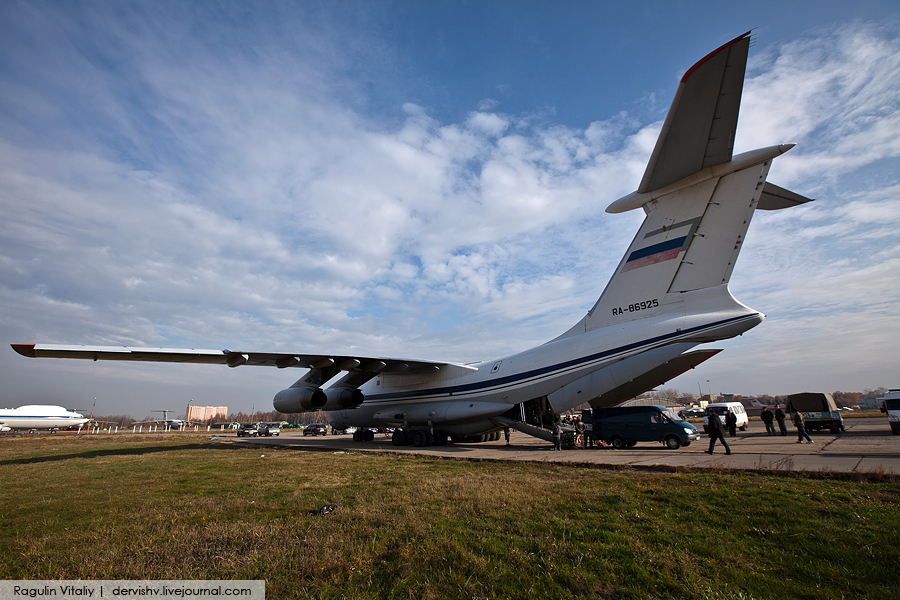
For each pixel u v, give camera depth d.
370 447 16.22
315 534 4.53
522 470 8.58
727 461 8.69
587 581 3.27
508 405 13.51
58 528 5.18
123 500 6.68
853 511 4.78
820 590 3.11
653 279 10.24
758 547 3.93
